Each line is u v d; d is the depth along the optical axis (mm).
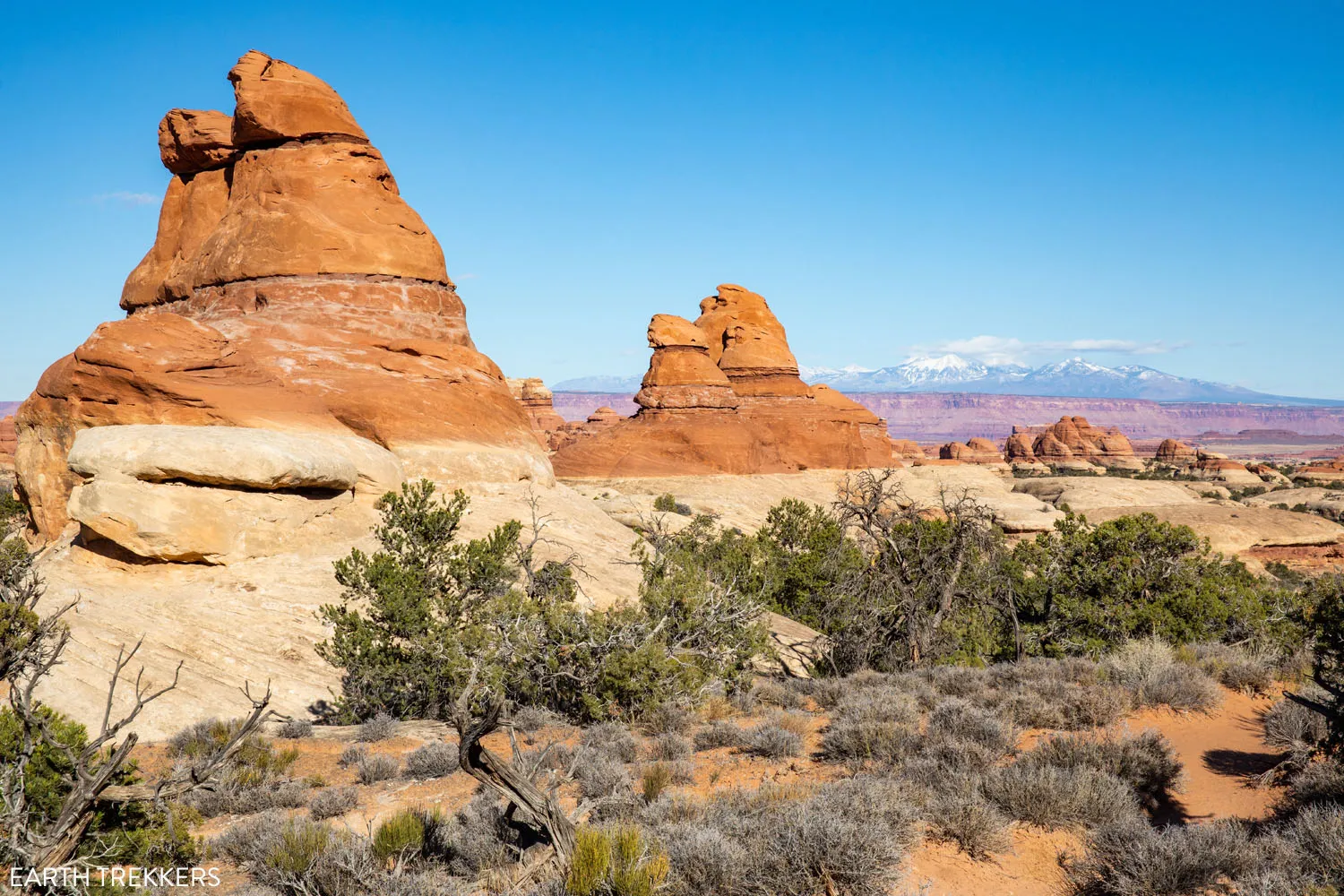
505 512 34000
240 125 41125
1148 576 25766
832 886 7547
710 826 8883
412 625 20125
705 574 23766
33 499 31375
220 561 25109
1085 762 10078
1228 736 11992
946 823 8758
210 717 20125
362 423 34188
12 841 7805
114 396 30250
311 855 8836
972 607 25406
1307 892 6699
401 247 40938
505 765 7895
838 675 22531
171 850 9664
